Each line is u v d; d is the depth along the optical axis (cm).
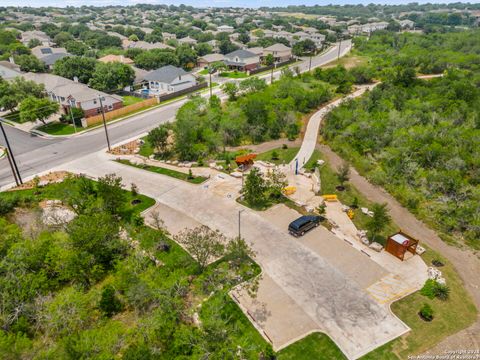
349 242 2698
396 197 3391
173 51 10100
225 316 2023
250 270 2353
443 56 9200
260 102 5253
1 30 12331
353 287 2262
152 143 4291
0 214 3158
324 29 16762
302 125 5384
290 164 4078
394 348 1852
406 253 2591
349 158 4222
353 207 3198
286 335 1927
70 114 5569
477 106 5456
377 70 8606
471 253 2628
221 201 3312
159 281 2048
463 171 3650
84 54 10550
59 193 2981
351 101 5822
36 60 8281
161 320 1780
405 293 2212
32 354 1585
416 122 4838
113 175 3133
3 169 4100
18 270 2109
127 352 1591
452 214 3027
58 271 2188
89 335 1666
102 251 2341
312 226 2852
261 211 3133
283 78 7069
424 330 1959
